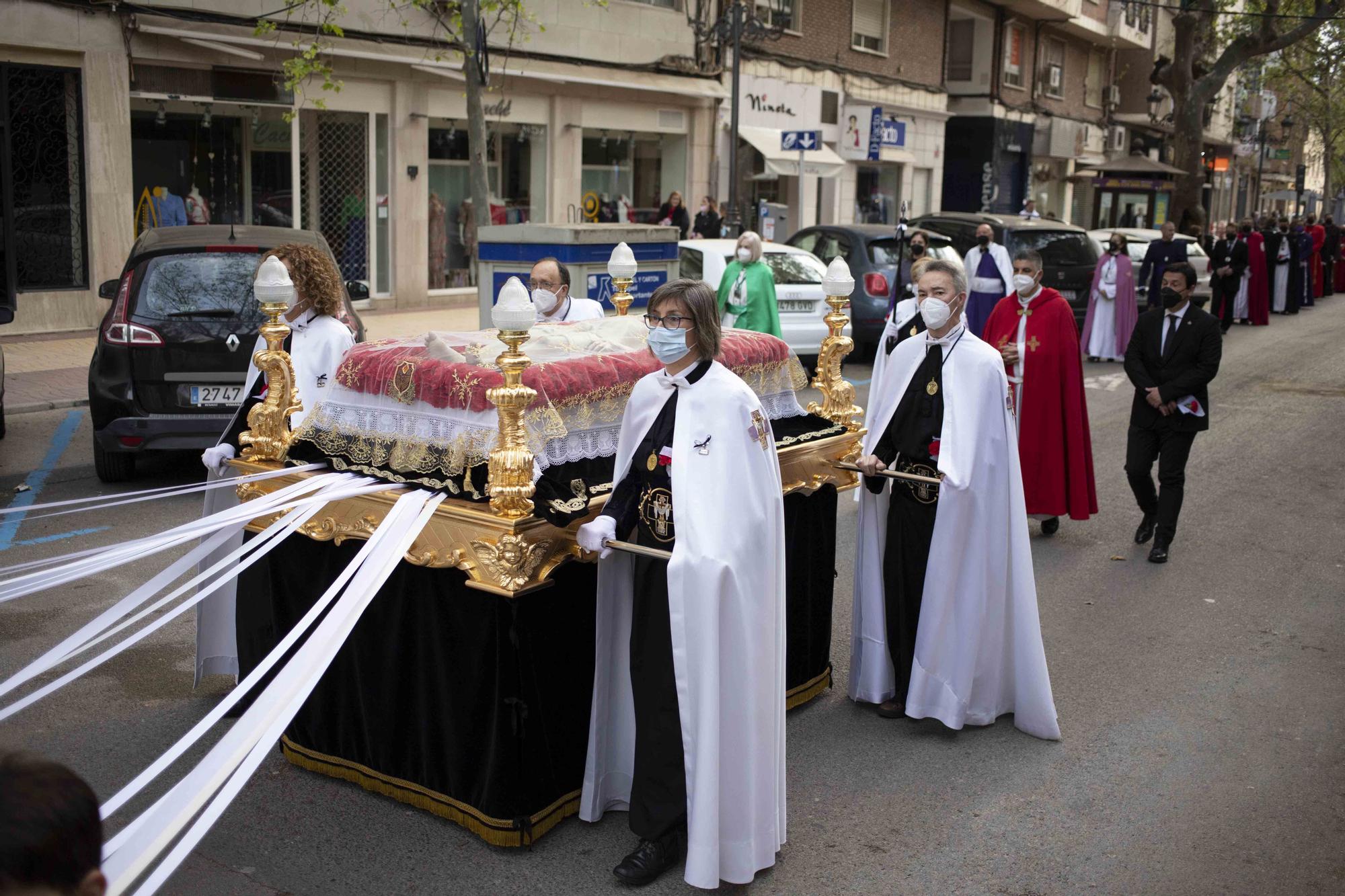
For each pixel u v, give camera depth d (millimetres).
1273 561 7289
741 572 3398
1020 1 31969
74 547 6707
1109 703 5074
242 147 15852
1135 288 17703
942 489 4484
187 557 3848
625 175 21641
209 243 8211
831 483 4844
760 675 3482
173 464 8922
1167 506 7195
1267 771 4453
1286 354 18203
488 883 3533
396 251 17969
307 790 4086
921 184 30469
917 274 4578
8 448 9211
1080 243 17109
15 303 13859
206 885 3477
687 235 20500
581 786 3920
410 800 3949
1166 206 31781
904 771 4391
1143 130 45250
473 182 14430
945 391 4570
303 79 15977
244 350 7980
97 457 8203
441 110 18109
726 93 22578
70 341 13734
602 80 19891
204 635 4711
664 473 3539
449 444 3713
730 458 3410
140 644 5398
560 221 20156
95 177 14172
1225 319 21125
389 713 3904
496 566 3469
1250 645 5824
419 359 3873
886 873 3680
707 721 3365
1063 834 3947
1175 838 3936
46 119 13891
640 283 10648
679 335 3381
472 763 3721
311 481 3912
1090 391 14094
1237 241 21406
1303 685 5312
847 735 4695
